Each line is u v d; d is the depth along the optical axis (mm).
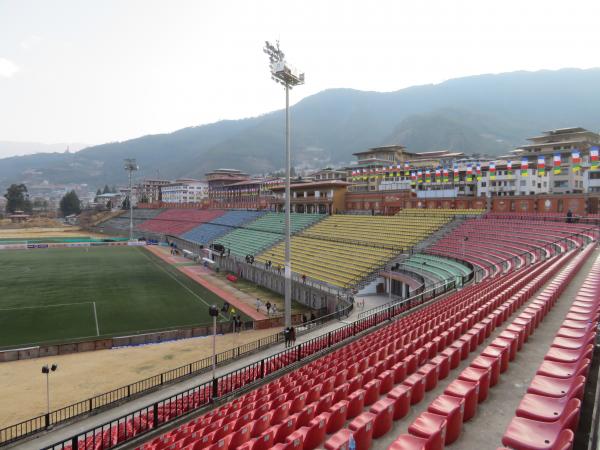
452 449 9703
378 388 13711
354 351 21328
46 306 53781
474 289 30406
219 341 40469
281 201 113000
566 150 102625
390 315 31781
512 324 16266
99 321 47469
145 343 40031
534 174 96625
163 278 74875
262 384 22219
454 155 167500
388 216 76688
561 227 49438
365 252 64188
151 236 151125
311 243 77562
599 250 39875
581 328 14344
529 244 47312
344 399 14008
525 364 14344
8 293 61031
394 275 52531
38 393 29141
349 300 46875
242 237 101125
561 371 10953
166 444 15203
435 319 22531
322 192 95812
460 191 99438
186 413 19484
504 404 11781
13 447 19641
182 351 37625
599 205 54938
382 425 11062
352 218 82562
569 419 7461
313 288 55594
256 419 14539
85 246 127000
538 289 25703
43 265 87812
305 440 10781
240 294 63781
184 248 120750
